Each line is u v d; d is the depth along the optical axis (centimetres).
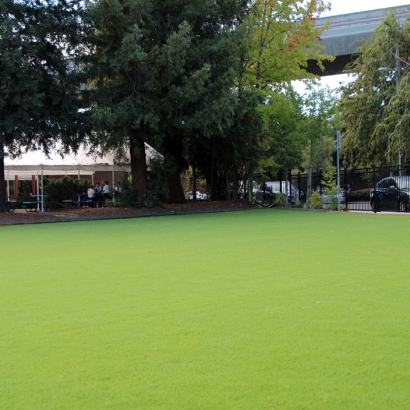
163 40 2462
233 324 556
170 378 415
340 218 1989
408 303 636
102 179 4431
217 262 951
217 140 2827
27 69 2067
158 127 2459
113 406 369
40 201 2886
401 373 420
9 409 367
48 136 2388
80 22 2339
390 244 1173
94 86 2683
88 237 1445
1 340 516
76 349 486
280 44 2927
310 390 390
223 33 2511
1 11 2089
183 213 2502
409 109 2914
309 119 2792
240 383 404
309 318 575
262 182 3192
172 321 571
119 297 688
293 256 1008
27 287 762
